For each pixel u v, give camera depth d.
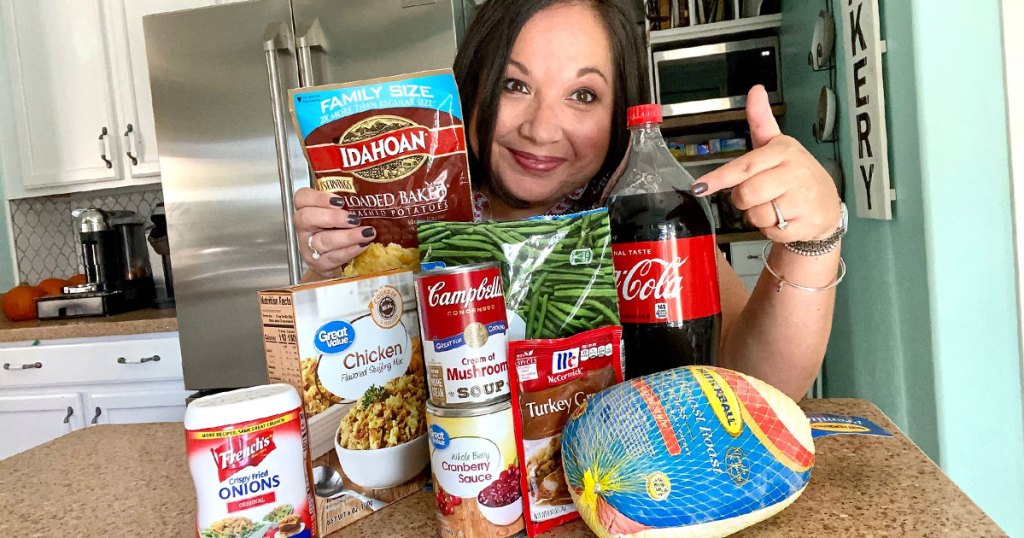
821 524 0.44
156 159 2.51
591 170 0.83
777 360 0.67
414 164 0.61
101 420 2.30
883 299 1.72
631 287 0.57
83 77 2.54
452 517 0.44
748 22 2.82
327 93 0.60
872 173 1.63
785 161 0.54
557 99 0.77
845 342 2.17
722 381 0.44
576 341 0.47
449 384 0.44
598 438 0.42
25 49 2.58
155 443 0.79
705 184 0.53
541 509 0.46
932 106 1.36
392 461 0.52
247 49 2.05
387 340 0.52
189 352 2.22
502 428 0.44
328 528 0.49
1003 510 1.43
